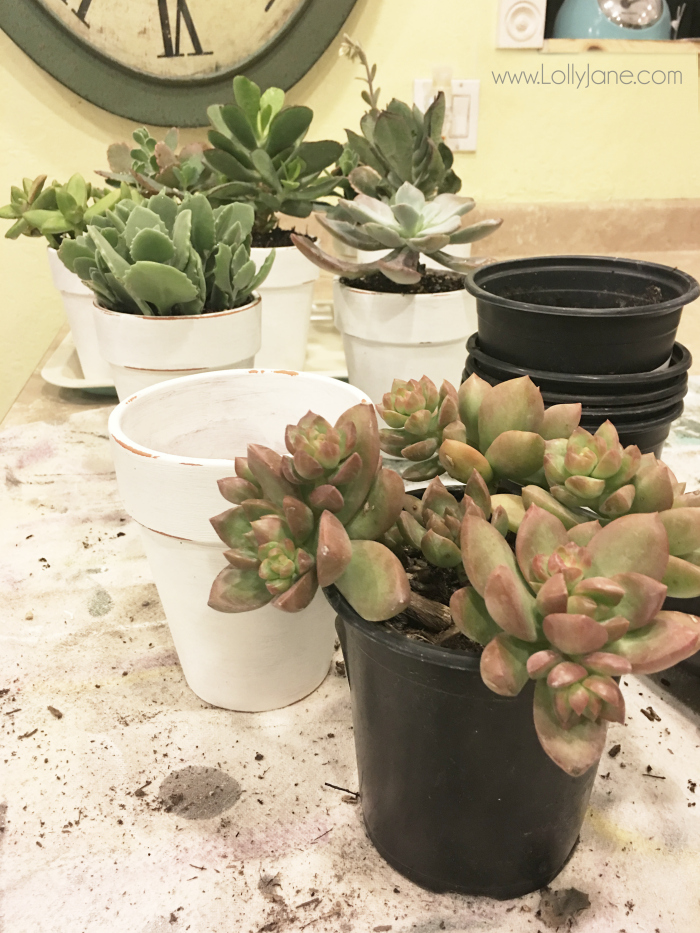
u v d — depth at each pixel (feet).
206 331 2.30
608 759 1.65
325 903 1.34
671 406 2.02
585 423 1.92
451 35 4.30
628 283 2.21
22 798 1.55
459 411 1.45
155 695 1.85
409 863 1.36
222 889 1.37
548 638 1.00
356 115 4.45
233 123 3.01
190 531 1.49
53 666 1.93
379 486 1.24
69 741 1.70
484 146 4.59
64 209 3.04
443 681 1.12
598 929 1.29
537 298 2.26
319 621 1.74
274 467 1.23
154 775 1.62
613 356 1.90
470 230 2.87
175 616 1.71
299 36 4.13
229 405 1.89
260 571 1.20
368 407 1.24
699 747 1.68
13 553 2.36
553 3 4.38
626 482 1.22
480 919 1.31
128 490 1.54
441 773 1.22
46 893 1.36
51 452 2.94
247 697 1.77
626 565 1.05
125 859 1.43
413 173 3.07
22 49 4.05
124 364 2.36
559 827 1.30
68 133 4.36
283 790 1.58
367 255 4.06
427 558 1.29
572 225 4.78
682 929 1.29
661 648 0.99
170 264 2.30
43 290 4.75
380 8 4.20
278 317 3.18
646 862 1.42
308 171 3.30
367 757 1.36
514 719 1.14
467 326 2.78
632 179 4.79
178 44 4.10
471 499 1.23
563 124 4.58
